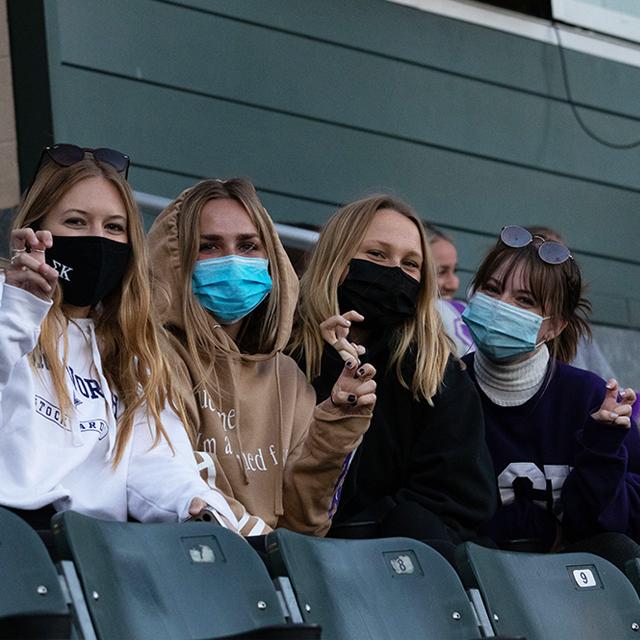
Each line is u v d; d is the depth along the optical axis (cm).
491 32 2584
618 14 2762
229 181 1478
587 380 1644
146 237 1475
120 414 1291
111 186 1312
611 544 1482
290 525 1390
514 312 1600
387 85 2433
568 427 1617
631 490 1558
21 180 2042
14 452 1202
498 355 1611
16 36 2066
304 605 1131
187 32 2198
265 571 1132
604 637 1299
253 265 1438
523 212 2575
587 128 2686
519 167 2583
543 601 1286
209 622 1078
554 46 2666
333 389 1368
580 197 2658
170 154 2153
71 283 1288
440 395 1507
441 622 1209
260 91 2273
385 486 1503
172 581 1077
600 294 2644
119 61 2116
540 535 1586
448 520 1451
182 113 2177
